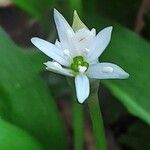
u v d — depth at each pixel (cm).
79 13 16
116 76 10
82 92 10
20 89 14
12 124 13
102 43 10
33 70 14
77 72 10
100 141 12
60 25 10
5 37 15
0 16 22
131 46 15
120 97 15
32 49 17
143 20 19
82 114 16
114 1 19
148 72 15
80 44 10
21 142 13
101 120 12
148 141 17
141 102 15
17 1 17
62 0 17
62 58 10
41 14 17
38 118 14
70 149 18
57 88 19
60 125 14
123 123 19
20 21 22
